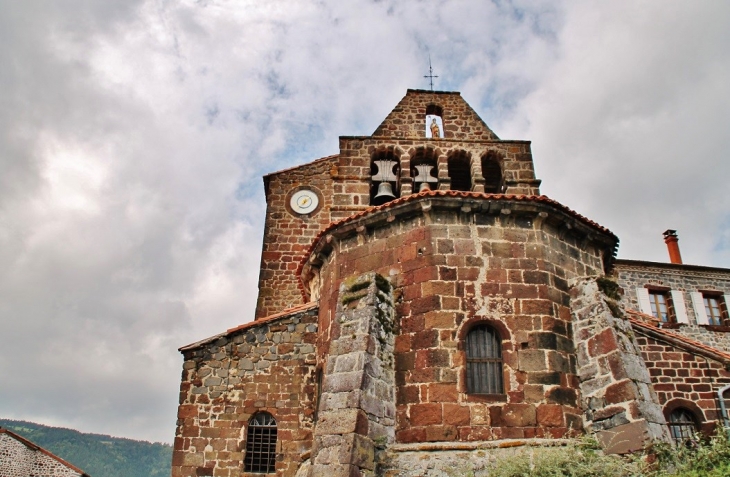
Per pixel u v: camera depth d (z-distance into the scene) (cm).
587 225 1378
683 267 2592
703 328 2509
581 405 1160
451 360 1159
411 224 1322
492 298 1223
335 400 1081
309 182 2478
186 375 1598
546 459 971
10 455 3033
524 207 1288
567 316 1254
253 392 1581
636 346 1204
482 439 1090
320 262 1579
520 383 1146
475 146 1872
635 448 1025
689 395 1556
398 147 1852
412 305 1233
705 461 970
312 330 1638
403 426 1133
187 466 1498
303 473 1299
